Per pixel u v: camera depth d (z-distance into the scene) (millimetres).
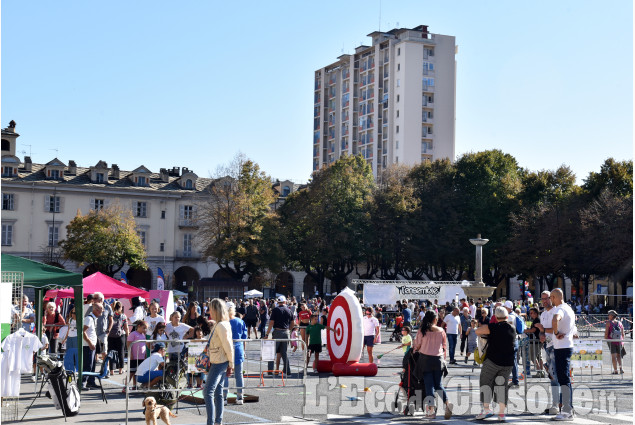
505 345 13773
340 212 75625
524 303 49938
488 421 13750
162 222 90188
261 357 17047
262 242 74250
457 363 27469
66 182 85875
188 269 93125
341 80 131500
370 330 25188
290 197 84062
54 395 13852
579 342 17812
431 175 79688
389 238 75375
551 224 67000
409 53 118125
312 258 76625
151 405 12336
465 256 74500
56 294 28688
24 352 13867
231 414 14320
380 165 122312
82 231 77062
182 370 15102
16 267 16266
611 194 65188
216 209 76125
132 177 91000
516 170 81688
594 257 64438
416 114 118188
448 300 49625
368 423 13398
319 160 134875
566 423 13641
